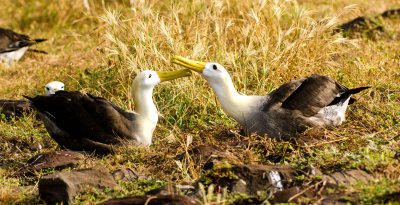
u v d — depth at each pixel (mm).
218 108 13016
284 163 9281
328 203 7406
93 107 10820
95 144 10695
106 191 8625
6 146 11703
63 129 10891
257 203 7684
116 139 10781
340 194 7652
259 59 14336
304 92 10820
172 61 11062
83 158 10305
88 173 8766
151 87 11203
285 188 8133
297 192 7711
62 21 23531
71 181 8500
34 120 13297
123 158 10352
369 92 12664
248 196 7777
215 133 11828
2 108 13508
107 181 8805
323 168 8852
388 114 11695
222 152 9586
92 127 10734
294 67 13953
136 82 11125
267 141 10141
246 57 13953
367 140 9812
